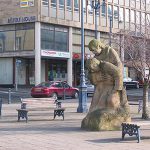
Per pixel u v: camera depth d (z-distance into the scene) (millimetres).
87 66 14492
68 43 59875
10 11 57031
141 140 12258
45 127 15609
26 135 13320
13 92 47062
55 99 19422
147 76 19766
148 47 22266
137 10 68000
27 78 58562
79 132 13977
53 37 57750
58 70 62031
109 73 14367
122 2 67812
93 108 14758
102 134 13453
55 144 11484
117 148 10859
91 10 62406
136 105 28078
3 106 27453
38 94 37750
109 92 14516
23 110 17812
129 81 54781
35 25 55500
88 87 40938
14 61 57750
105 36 65000
